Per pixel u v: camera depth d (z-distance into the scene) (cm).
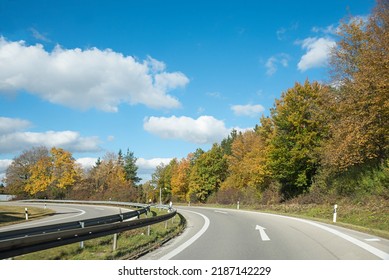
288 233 1345
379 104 2119
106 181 9338
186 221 2194
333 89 2912
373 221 1773
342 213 2183
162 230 1577
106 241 1383
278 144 3672
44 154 9794
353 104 2312
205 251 967
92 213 3844
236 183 5734
